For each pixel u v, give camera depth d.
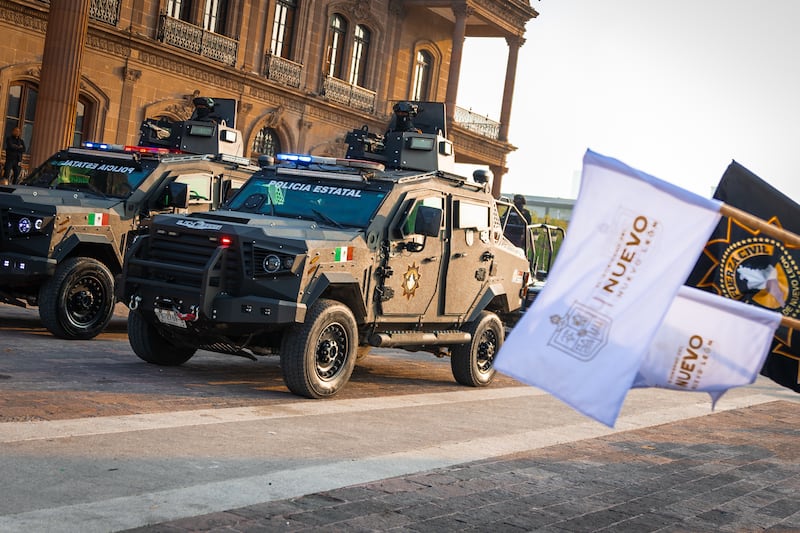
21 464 5.46
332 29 35.41
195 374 9.89
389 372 12.24
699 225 3.73
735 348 4.03
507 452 7.54
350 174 10.12
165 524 4.68
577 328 3.72
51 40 22.48
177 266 9.04
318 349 9.10
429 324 10.78
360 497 5.64
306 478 5.96
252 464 6.18
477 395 10.85
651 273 3.72
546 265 19.55
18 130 23.19
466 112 40.38
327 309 9.05
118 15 26.94
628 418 10.27
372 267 9.66
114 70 27.12
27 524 4.42
